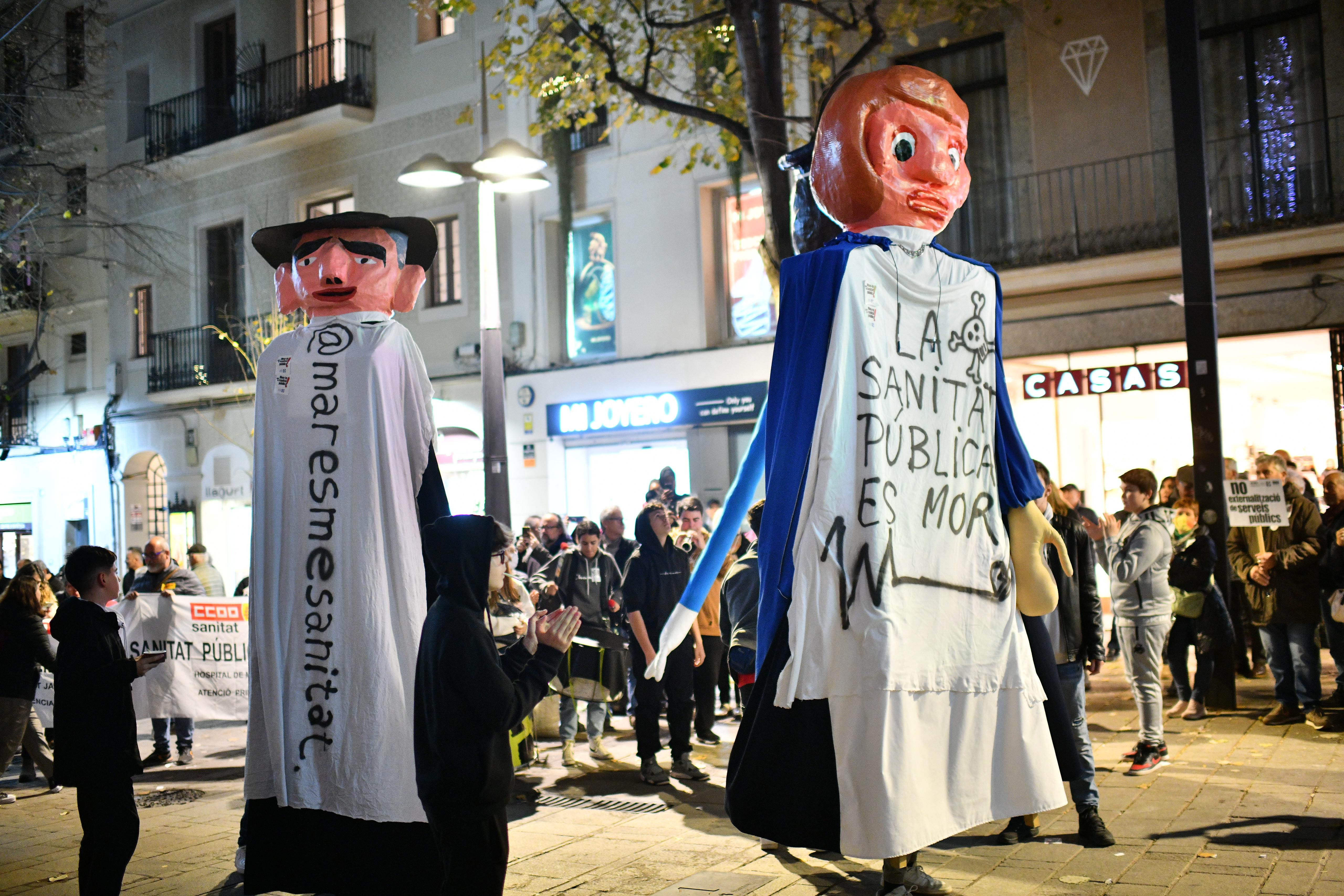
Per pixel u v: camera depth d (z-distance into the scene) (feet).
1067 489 35.70
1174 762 23.53
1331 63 40.88
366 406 13.82
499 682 11.92
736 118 37.83
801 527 11.15
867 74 11.98
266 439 14.10
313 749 13.43
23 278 72.59
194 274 73.41
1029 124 46.47
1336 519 25.77
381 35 64.80
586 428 56.70
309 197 67.97
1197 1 43.34
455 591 12.28
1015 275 45.27
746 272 53.67
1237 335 42.01
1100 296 44.93
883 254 11.57
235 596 38.88
